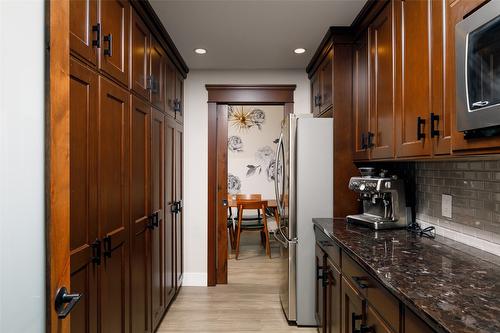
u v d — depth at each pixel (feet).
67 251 3.13
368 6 6.86
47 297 2.84
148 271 7.46
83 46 4.40
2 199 2.35
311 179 8.60
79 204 4.29
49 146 2.84
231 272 13.52
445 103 4.30
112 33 5.45
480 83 3.38
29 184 2.64
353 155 8.29
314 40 9.30
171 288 10.00
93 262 4.67
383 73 6.36
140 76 6.95
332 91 8.53
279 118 19.58
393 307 3.63
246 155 19.48
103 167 5.03
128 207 6.16
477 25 3.40
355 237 5.98
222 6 7.38
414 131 5.12
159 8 7.44
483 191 5.04
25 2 2.58
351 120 8.43
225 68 11.89
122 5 5.90
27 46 2.62
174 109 10.32
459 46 3.69
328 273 6.95
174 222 10.37
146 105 7.31
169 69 9.64
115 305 5.49
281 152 10.17
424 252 4.92
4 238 2.37
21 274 2.55
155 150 8.11
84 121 4.44
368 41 7.23
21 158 2.55
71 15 4.11
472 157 4.26
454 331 2.42
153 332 7.94
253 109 19.54
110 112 5.32
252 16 7.85
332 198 8.57
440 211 6.19
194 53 10.34
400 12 5.65
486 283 3.55
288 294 8.87
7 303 2.40
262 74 12.01
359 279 4.78
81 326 4.31
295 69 11.97
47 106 2.84
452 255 4.75
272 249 17.21
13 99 2.45
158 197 8.42
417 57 5.05
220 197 12.22
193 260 12.00
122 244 5.82
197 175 12.01
